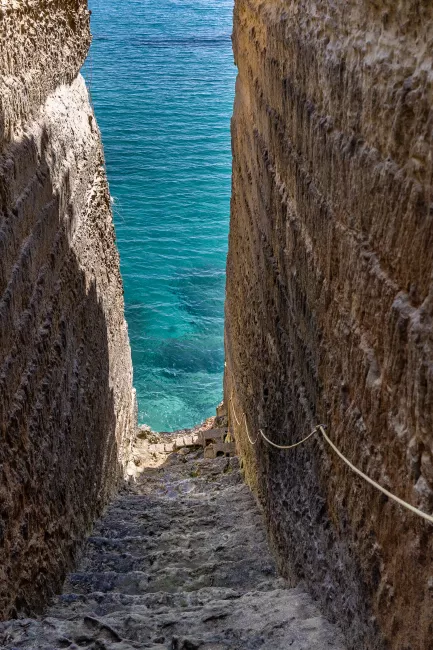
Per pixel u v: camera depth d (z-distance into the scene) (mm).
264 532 6324
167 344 21156
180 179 34438
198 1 94125
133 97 47438
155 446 12125
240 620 4117
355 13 2773
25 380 4598
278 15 4293
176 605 5020
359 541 3113
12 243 4387
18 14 4871
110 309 9031
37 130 5203
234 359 9211
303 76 3631
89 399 7004
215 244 28047
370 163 2635
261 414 6262
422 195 2223
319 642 3529
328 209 3281
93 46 62875
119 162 36219
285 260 4555
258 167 5691
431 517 2252
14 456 4332
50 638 3830
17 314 4473
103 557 6281
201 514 7348
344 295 3102
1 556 4078
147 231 29078
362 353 2852
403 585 2600
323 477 3752
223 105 46125
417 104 2221
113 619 4270
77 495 6316
